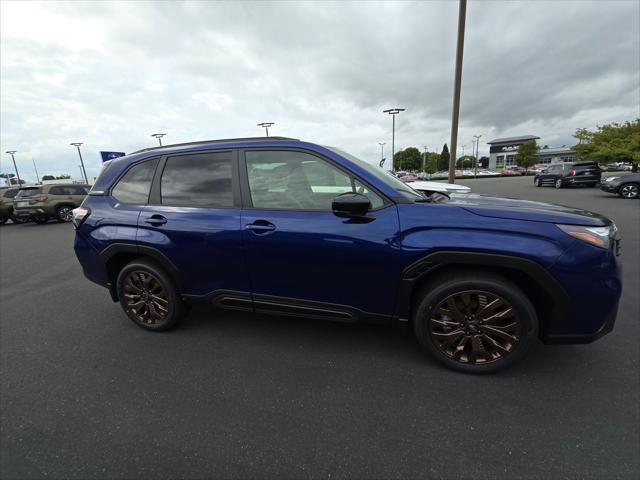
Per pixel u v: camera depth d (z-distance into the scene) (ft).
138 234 9.11
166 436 5.97
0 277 17.01
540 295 6.95
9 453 5.68
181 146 9.14
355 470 5.21
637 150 58.08
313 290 7.94
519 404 6.48
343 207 6.92
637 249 17.44
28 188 43.37
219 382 7.47
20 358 8.71
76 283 15.52
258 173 8.25
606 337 8.77
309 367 7.92
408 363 7.95
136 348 9.05
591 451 5.40
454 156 36.78
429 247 6.88
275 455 5.51
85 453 5.65
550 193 51.55
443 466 5.23
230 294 8.70
